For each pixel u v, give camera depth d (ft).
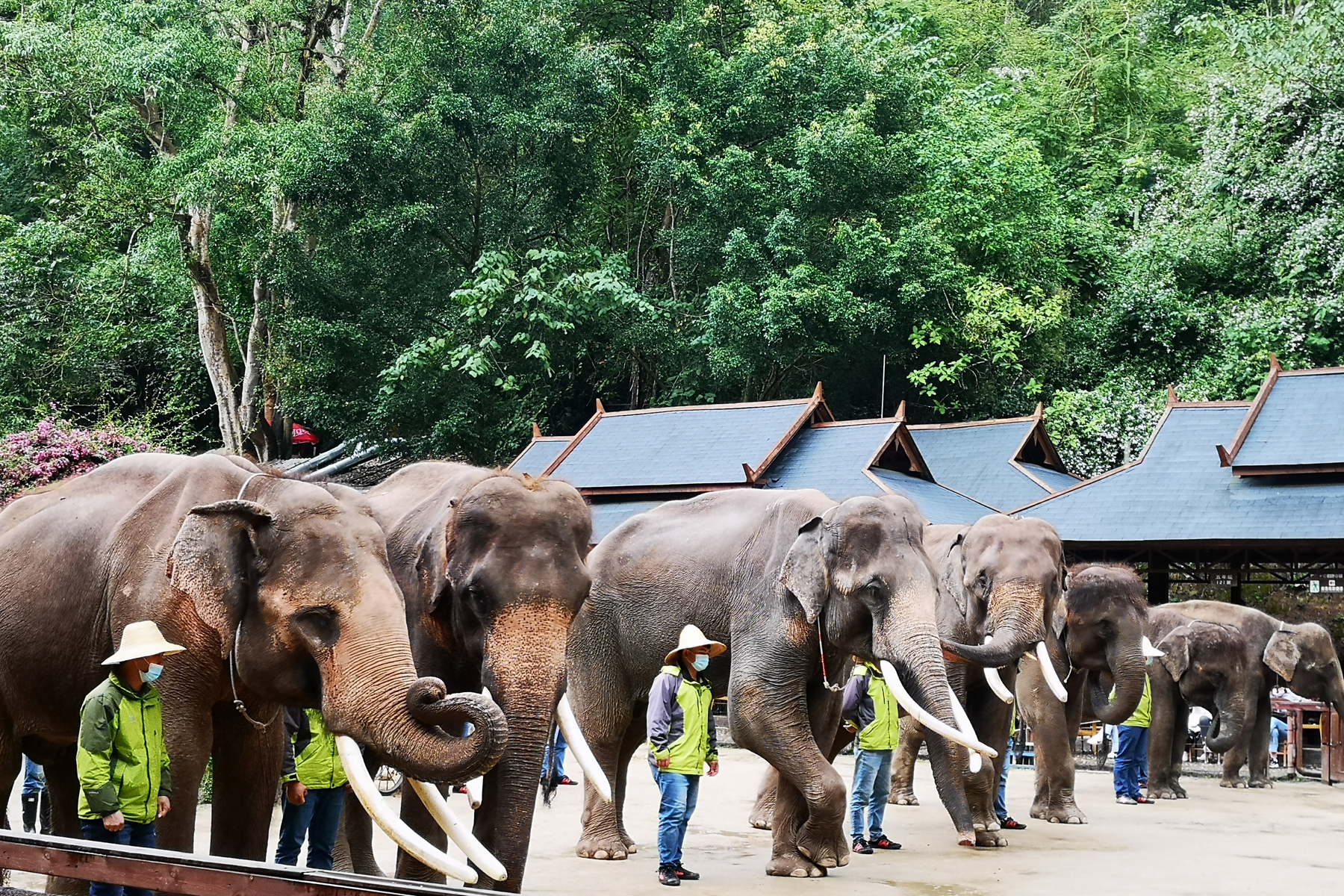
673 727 28.32
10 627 20.90
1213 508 62.23
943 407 106.32
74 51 89.81
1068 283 115.03
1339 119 102.32
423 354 94.07
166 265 100.63
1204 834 37.40
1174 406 70.95
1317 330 98.07
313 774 23.36
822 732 30.50
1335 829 38.88
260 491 18.69
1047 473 81.46
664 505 34.86
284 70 99.91
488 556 19.92
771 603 29.35
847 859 29.71
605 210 112.27
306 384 98.53
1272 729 61.41
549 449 79.51
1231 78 112.37
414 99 97.35
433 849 16.05
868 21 133.49
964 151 111.86
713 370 101.65
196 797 18.98
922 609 27.45
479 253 99.50
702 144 107.86
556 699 19.44
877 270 99.81
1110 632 40.96
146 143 117.39
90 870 14.10
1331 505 59.52
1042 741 40.57
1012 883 28.66
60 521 21.24
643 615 32.42
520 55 97.86
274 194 93.91
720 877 29.12
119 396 113.39
